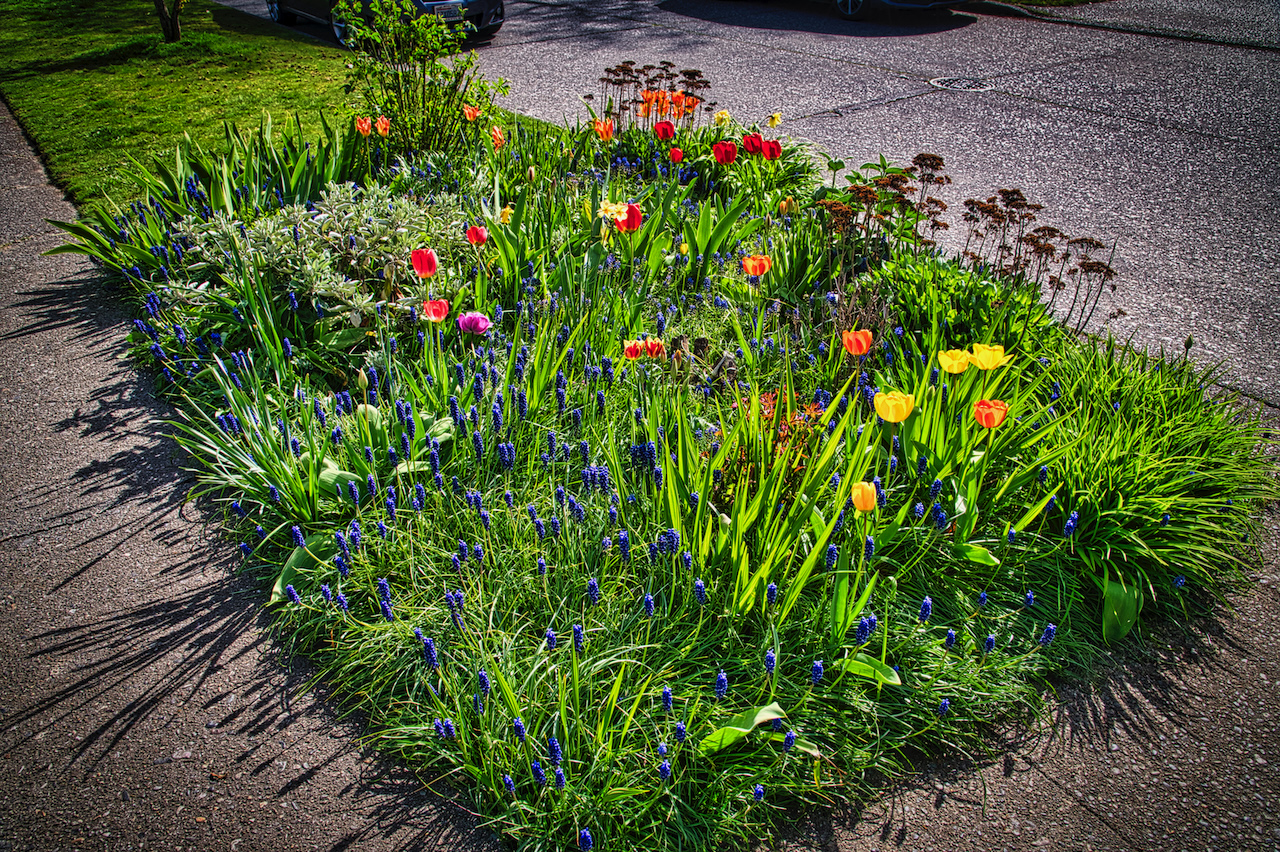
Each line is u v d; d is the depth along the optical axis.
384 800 2.30
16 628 2.83
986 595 2.73
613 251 4.93
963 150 7.87
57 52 10.98
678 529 2.75
